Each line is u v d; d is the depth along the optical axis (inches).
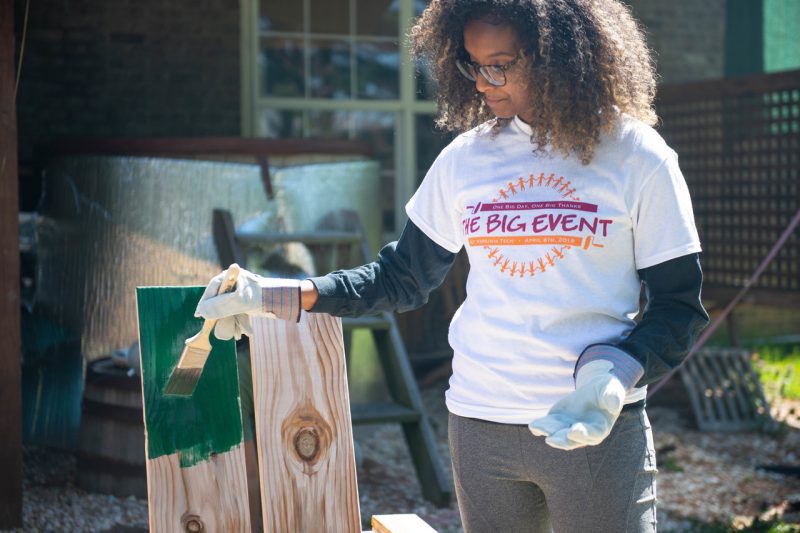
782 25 326.6
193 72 261.3
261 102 273.6
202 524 74.9
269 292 71.3
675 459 202.4
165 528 73.9
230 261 184.4
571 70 67.1
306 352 79.5
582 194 67.6
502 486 71.6
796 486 183.6
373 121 288.2
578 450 67.4
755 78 274.2
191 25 260.5
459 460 73.4
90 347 194.2
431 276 77.8
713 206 291.4
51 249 202.2
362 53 284.8
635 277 69.2
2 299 144.6
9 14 144.6
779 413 245.1
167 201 191.0
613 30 69.6
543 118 67.8
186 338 76.7
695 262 66.2
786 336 337.1
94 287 193.9
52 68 247.9
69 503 161.5
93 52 251.4
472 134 75.2
